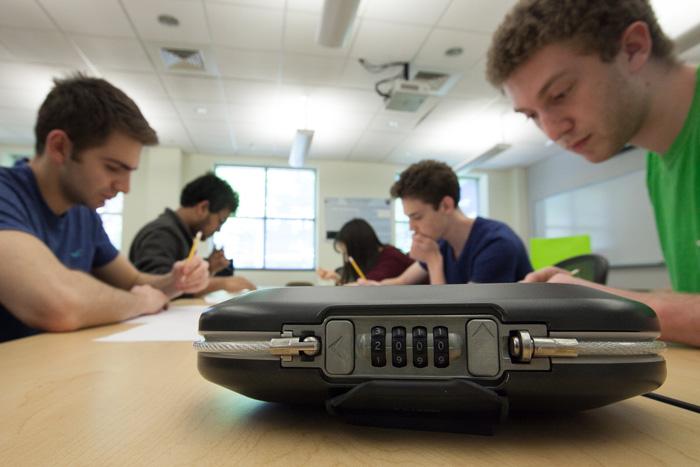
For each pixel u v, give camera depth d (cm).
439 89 351
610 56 68
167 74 331
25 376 33
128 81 342
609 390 19
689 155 82
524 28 70
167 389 29
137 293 90
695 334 44
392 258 214
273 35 277
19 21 265
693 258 89
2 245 70
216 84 348
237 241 570
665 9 180
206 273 120
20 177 91
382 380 20
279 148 529
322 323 21
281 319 21
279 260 580
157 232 179
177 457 18
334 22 212
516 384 19
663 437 20
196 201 204
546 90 72
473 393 19
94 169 93
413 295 21
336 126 445
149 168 521
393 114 411
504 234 135
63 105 88
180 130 461
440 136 477
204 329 22
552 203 571
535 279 63
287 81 342
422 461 17
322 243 577
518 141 498
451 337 20
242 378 22
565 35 67
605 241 481
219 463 17
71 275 75
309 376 21
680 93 78
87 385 31
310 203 596
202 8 251
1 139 491
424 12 253
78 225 111
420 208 150
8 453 18
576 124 74
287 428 21
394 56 302
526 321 19
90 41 286
